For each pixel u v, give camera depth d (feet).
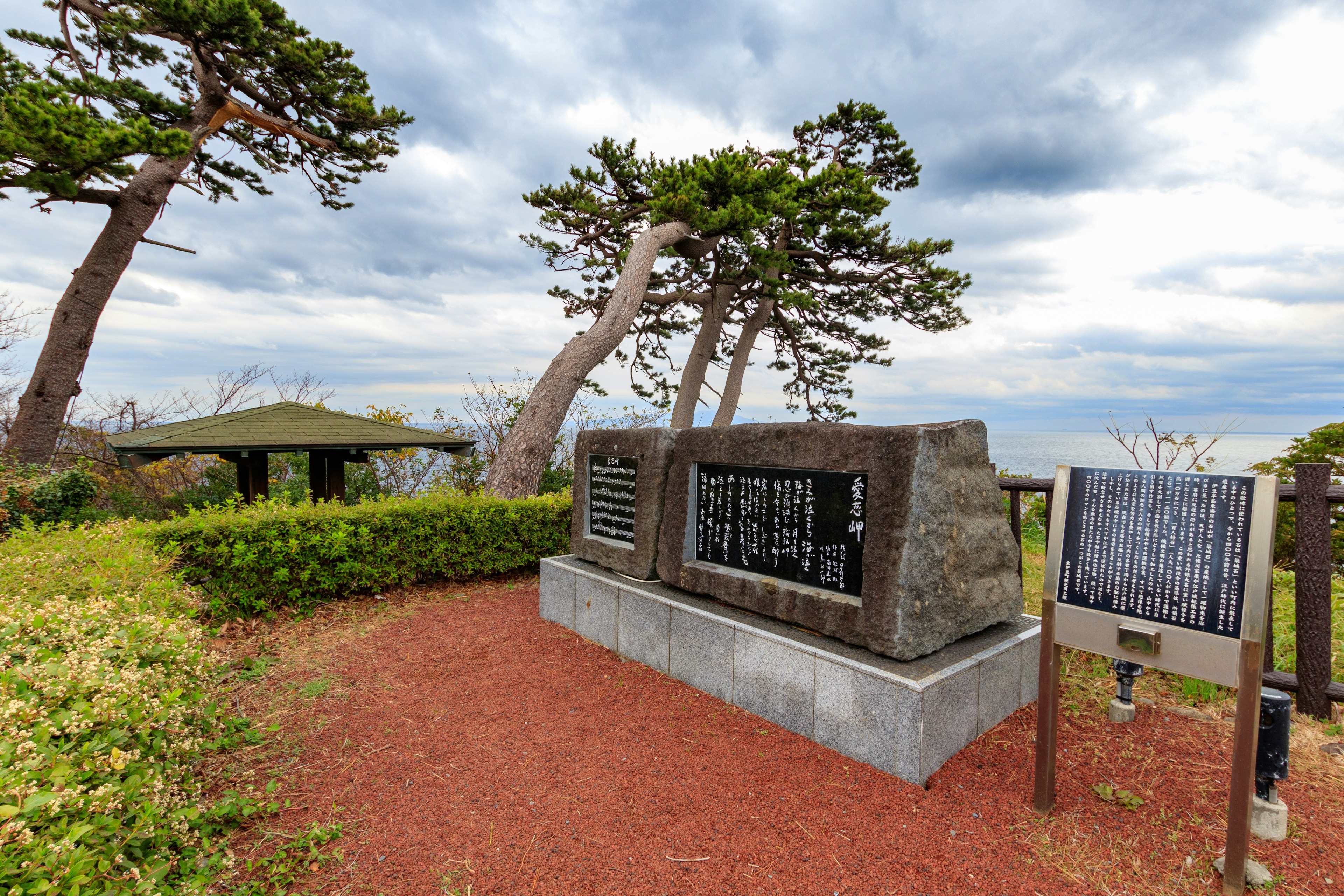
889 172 51.42
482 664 15.42
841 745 11.09
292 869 8.09
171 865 6.98
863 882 7.96
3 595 11.23
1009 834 8.82
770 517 13.71
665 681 14.40
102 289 36.81
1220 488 7.50
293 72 40.57
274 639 17.04
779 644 12.17
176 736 9.01
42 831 5.41
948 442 11.80
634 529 17.11
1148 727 11.80
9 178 26.99
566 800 9.75
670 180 35.70
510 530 23.39
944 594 11.47
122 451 27.32
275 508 20.42
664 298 46.78
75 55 39.88
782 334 57.26
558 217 42.96
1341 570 24.94
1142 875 7.98
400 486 45.29
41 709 6.58
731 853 8.53
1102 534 8.55
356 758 10.99
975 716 11.29
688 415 48.16
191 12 35.04
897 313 51.08
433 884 7.90
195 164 46.24
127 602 11.12
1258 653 7.20
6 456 34.22
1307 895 7.60
